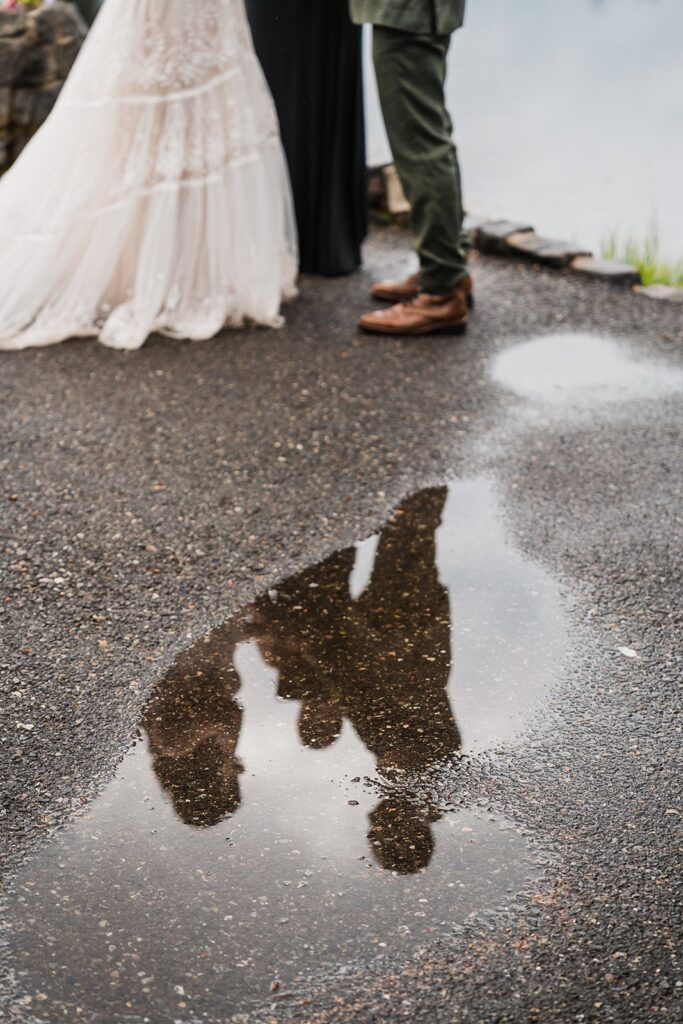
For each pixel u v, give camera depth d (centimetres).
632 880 204
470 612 280
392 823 217
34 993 181
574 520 322
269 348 431
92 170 421
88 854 208
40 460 345
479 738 239
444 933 193
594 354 433
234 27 418
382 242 555
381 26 400
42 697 247
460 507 328
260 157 437
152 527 313
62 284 433
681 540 312
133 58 409
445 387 402
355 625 274
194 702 247
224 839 212
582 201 746
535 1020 178
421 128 412
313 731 240
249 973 185
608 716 246
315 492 334
